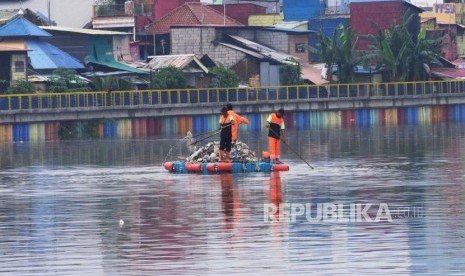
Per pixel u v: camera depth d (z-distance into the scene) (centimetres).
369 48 16238
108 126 12275
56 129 11919
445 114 14412
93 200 5503
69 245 4184
